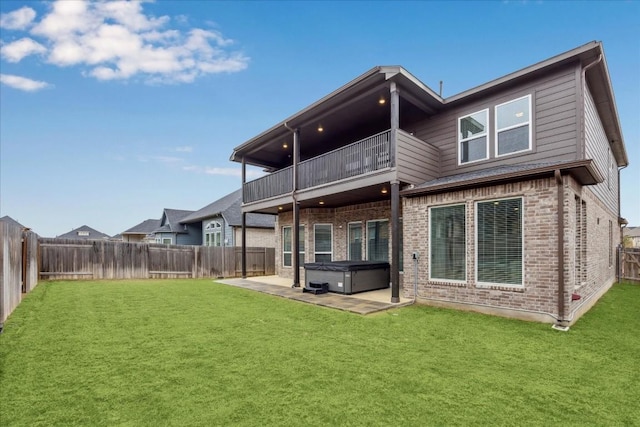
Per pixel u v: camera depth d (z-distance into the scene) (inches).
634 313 269.1
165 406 120.0
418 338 202.1
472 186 276.5
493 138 329.1
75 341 192.7
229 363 160.7
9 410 116.9
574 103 280.4
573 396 129.3
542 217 240.2
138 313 268.8
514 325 230.5
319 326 230.1
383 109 386.6
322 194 382.9
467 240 280.7
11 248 261.6
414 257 314.5
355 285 359.6
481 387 136.4
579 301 256.4
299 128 430.3
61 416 113.3
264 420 111.5
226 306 300.2
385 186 334.6
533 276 243.3
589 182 264.5
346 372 150.7
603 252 390.3
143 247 554.3
